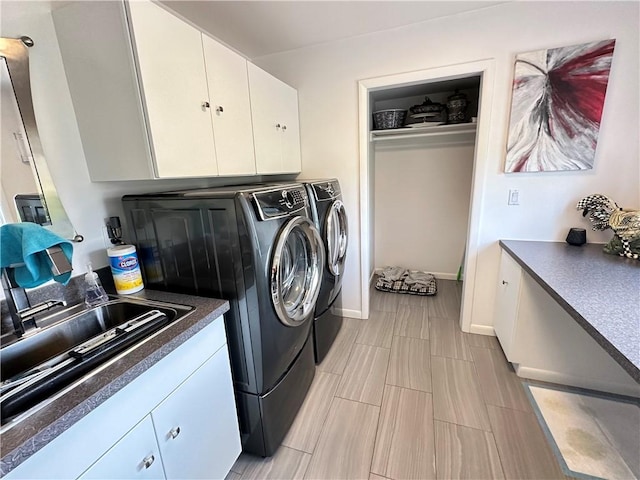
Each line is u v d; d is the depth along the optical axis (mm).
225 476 1250
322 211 1876
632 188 1734
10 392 706
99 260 1363
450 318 2619
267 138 1900
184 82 1231
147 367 828
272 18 1792
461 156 3150
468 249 2195
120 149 1185
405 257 3654
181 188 1770
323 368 2016
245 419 1387
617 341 845
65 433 652
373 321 2625
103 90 1135
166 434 929
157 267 1384
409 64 2020
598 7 1606
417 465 1340
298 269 1700
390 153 3375
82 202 1284
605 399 1655
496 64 1840
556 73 1710
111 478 765
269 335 1266
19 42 1054
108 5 1024
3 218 1051
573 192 1854
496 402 1672
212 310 1114
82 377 753
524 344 1811
